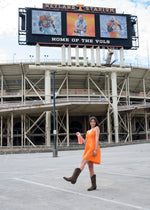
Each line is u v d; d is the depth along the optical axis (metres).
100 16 52.50
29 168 12.34
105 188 6.60
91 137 6.33
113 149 29.61
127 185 7.03
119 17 53.41
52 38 50.19
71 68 50.44
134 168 11.02
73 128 64.44
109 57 53.78
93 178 6.41
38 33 49.78
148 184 7.15
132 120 64.50
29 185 7.34
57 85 57.34
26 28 49.72
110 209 4.62
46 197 5.71
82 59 54.72
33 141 57.53
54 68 50.00
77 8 52.69
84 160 6.31
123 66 53.38
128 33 53.53
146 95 59.09
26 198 5.68
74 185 7.11
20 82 56.66
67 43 50.62
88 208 4.72
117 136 50.62
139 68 56.28
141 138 64.69
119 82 59.34
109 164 13.18
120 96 54.75
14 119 56.59
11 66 51.84
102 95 52.47
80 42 51.12
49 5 51.47
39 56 50.06
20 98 60.22
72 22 51.12
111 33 52.59
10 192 6.38
